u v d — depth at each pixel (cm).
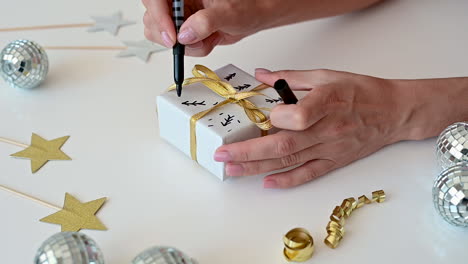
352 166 59
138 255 46
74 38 75
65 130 62
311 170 57
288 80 60
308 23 76
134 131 62
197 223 53
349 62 70
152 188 56
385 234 52
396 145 61
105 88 67
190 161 59
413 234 52
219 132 54
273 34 74
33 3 80
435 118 60
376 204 55
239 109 57
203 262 50
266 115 56
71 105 65
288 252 50
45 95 66
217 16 58
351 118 56
